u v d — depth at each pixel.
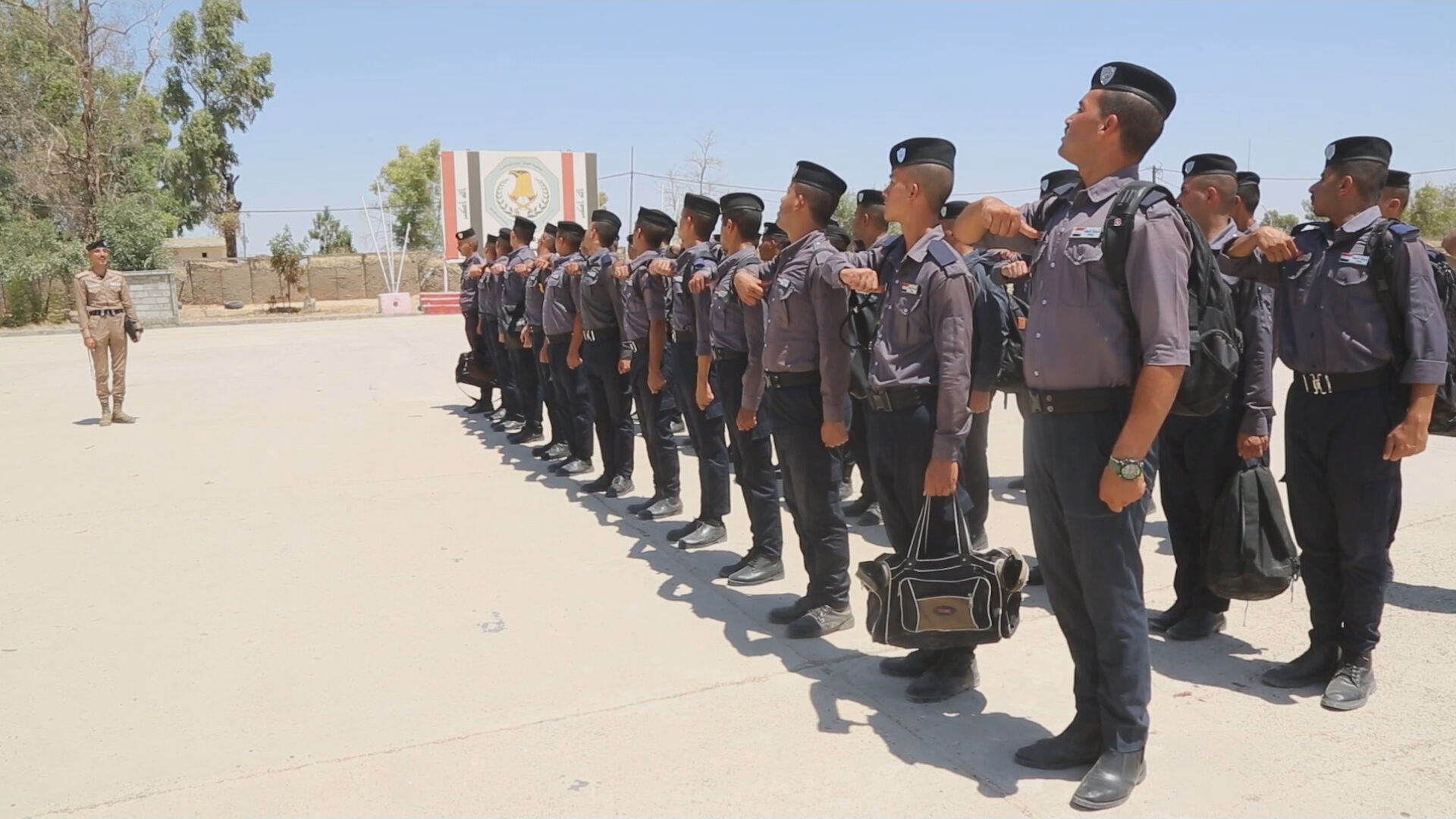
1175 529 4.35
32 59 28.00
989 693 3.84
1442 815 2.94
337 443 9.19
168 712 3.83
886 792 3.15
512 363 9.58
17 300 24.84
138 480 7.76
